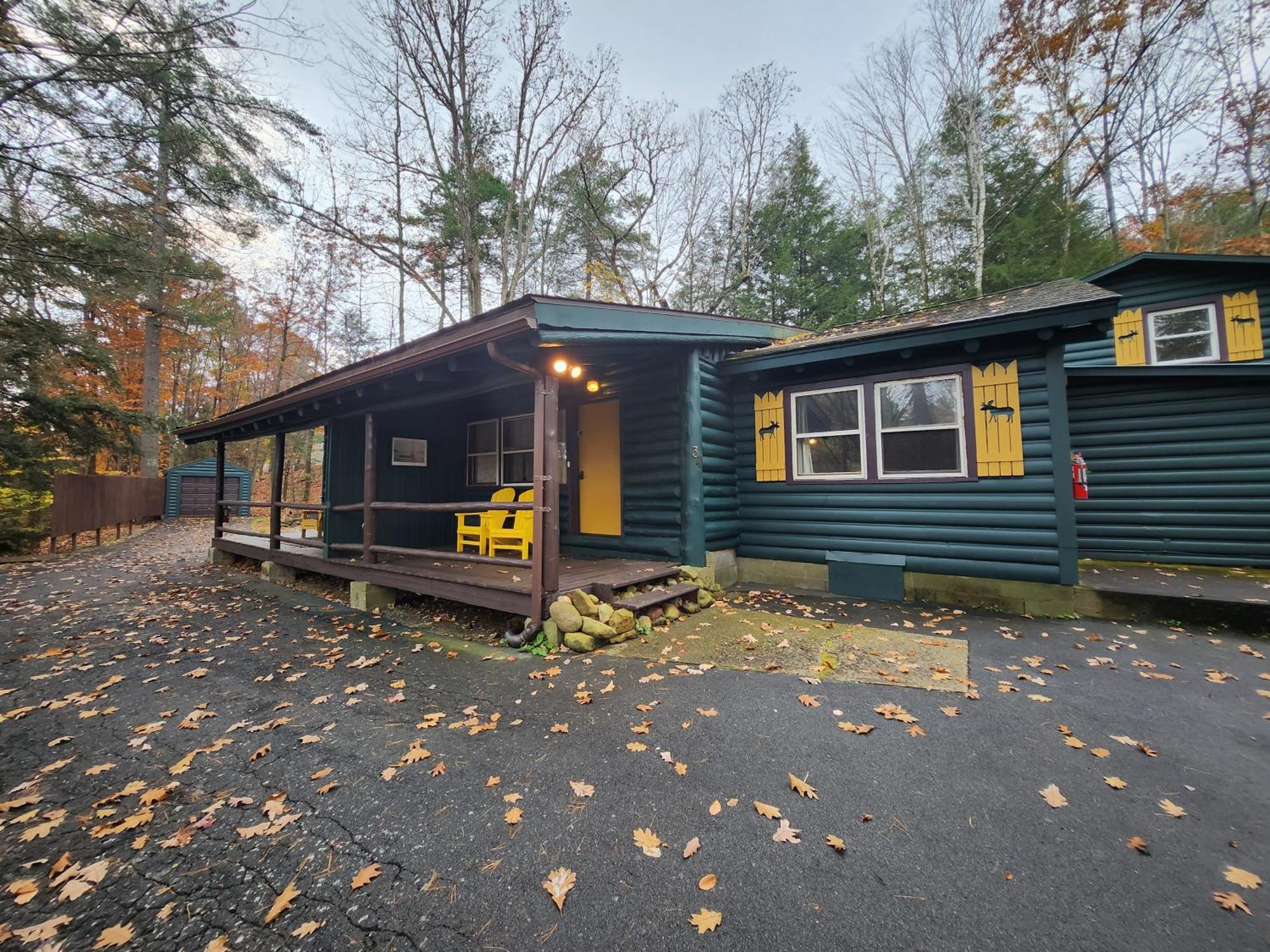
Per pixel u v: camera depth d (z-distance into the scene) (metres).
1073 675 3.46
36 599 6.70
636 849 1.92
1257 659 3.69
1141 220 16.38
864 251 20.06
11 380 9.68
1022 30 14.51
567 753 2.62
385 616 5.75
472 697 3.37
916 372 5.71
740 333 6.89
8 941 1.57
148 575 8.51
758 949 1.48
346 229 16.03
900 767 2.42
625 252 19.19
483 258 17.30
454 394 5.39
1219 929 1.52
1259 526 5.84
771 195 19.39
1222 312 7.09
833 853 1.87
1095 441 6.65
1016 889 1.68
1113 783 2.24
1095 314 4.52
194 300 16.20
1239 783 2.24
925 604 5.56
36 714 3.24
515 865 1.85
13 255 7.31
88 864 1.91
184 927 1.62
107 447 12.24
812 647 4.12
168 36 6.27
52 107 6.31
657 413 6.57
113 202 7.37
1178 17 12.88
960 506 5.43
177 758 2.69
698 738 2.73
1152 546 6.32
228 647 4.62
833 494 6.24
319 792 2.34
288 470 26.20
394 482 7.67
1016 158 15.45
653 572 5.42
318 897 1.73
